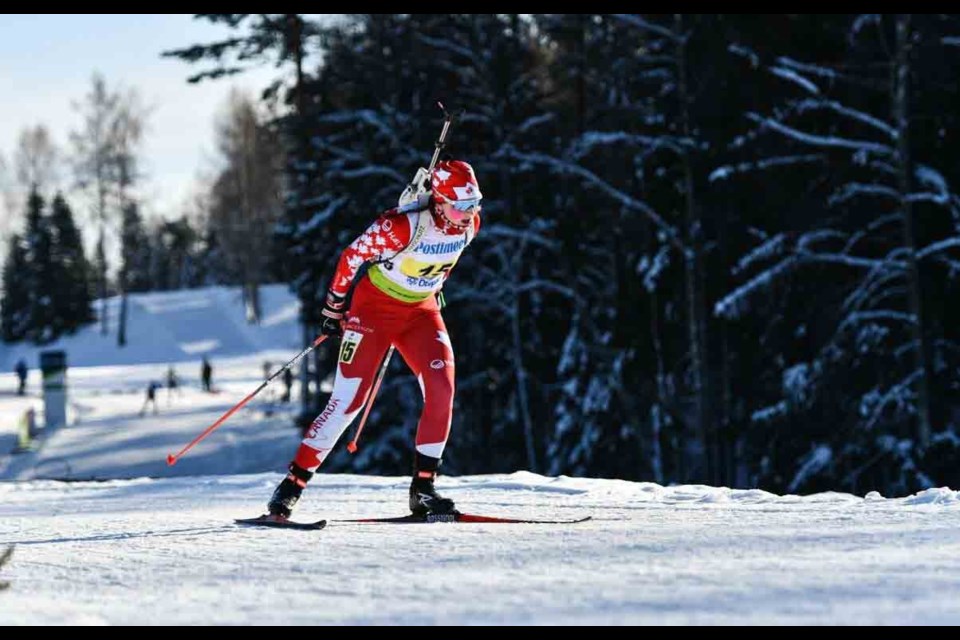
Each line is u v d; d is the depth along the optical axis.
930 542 15.19
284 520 20.92
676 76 93.62
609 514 22.22
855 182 82.19
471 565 14.41
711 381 95.00
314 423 21.53
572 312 106.06
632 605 11.23
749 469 92.44
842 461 81.88
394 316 21.45
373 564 14.88
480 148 108.12
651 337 98.62
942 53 77.06
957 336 80.62
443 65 104.62
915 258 76.19
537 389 105.81
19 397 188.75
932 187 78.06
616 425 100.38
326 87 107.44
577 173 92.56
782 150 84.06
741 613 10.73
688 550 14.91
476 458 106.38
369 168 100.44
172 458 22.11
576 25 104.06
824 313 83.62
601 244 107.25
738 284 87.50
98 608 12.09
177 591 13.22
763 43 85.62
